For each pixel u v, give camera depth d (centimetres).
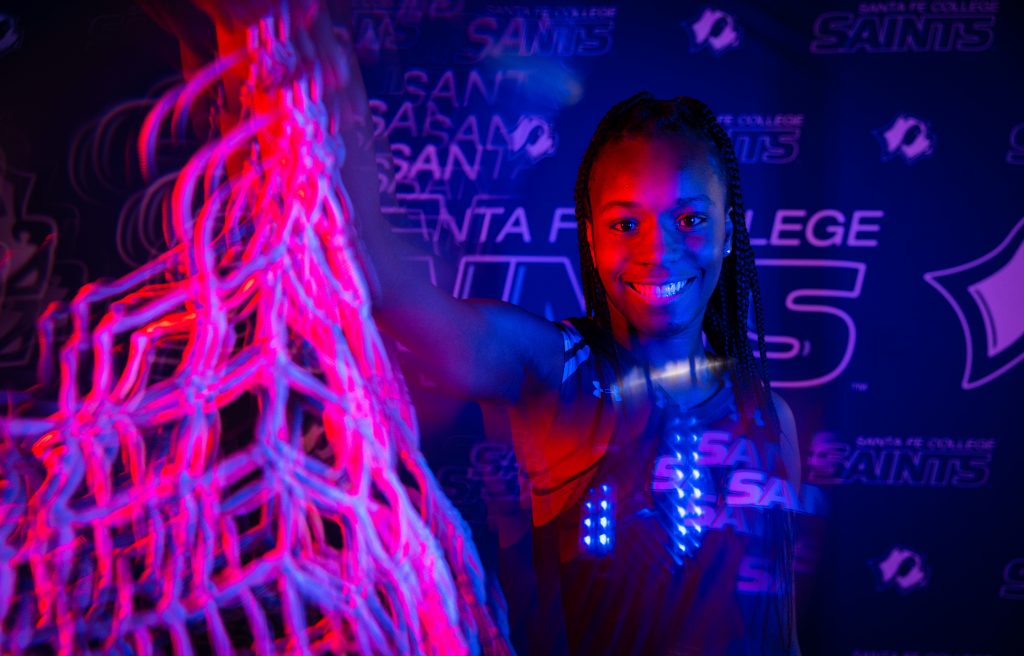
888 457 258
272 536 60
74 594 55
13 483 57
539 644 98
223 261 61
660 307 95
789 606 101
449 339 85
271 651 54
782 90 256
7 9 240
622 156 95
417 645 59
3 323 234
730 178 104
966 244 255
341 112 69
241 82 64
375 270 75
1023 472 255
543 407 98
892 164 256
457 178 256
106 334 56
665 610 94
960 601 257
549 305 256
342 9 67
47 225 237
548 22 255
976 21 252
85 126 237
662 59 255
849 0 254
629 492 96
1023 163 253
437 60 255
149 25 240
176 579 54
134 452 55
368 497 58
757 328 114
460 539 73
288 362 57
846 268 258
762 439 103
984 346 256
